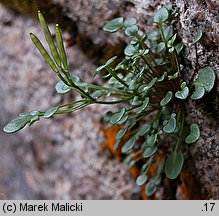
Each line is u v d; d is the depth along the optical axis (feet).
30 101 1.10
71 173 1.07
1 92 1.16
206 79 0.71
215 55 0.71
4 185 1.28
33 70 1.04
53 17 0.92
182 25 0.73
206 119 0.75
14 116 1.17
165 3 0.77
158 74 0.75
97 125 0.98
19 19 1.00
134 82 0.74
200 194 0.85
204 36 0.70
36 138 1.12
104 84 0.93
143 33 0.83
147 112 0.78
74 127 1.03
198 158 0.80
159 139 0.82
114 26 0.77
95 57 0.93
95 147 1.00
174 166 0.76
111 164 0.99
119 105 0.93
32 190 1.20
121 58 0.90
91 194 1.05
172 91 0.76
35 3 0.92
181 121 0.77
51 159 1.11
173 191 0.91
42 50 0.68
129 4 0.83
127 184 0.98
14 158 1.23
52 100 1.04
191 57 0.74
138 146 0.93
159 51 0.75
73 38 0.93
